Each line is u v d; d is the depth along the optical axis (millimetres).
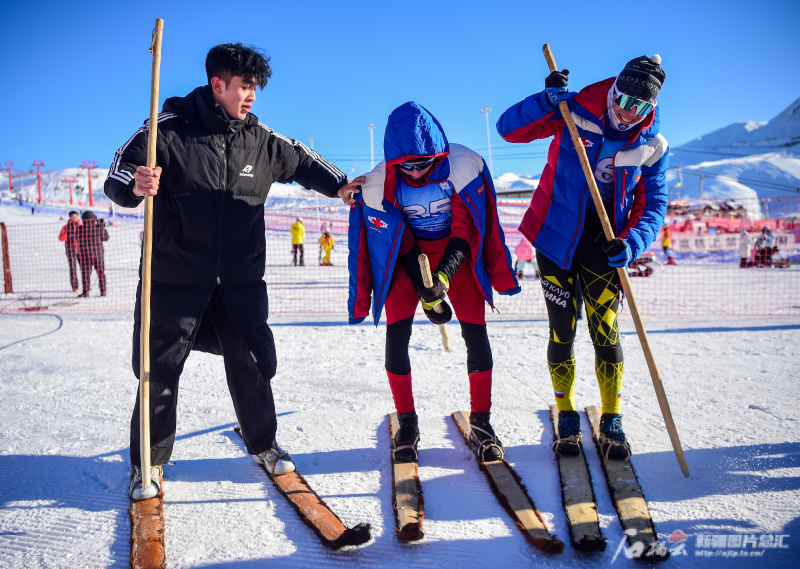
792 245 16734
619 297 2355
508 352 4453
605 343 2297
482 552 1688
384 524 1858
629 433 2574
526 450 2414
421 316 6887
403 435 2342
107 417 2969
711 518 1829
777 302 7910
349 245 2488
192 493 2109
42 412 3068
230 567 1638
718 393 3186
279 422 2869
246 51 2016
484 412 2357
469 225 2338
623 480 2045
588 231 2293
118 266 14766
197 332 2270
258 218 2225
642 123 2141
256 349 2193
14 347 4941
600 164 2242
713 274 12852
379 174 2314
